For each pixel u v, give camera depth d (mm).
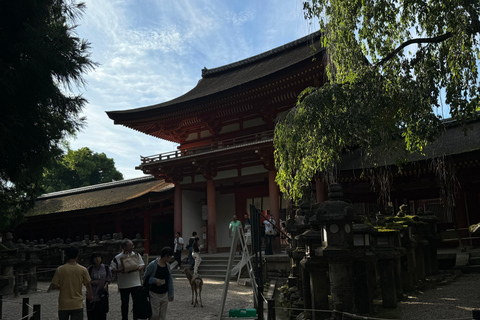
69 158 59969
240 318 9781
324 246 7758
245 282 16953
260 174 27891
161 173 31734
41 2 9773
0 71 8922
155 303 7457
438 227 21016
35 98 9781
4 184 11367
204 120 31344
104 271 8219
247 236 19328
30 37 9453
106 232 37312
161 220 34438
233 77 36594
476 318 3900
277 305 11297
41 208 42469
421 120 9734
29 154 10352
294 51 35062
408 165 18734
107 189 44219
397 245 9930
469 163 18016
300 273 10352
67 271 6863
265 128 29094
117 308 12117
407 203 22531
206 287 16656
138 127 34156
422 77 10086
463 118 10102
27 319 7656
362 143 11547
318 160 11594
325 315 7992
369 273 8297
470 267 14461
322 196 22219
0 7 9227
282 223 24188
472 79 9797
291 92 26609
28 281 18453
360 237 8008
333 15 11352
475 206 19891
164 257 7605
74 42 10281
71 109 10711
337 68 11688
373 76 10445
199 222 32656
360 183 22922
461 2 9055
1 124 8828
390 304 8758
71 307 6730
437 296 10000
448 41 10219
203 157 28328
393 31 11367
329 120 10406
